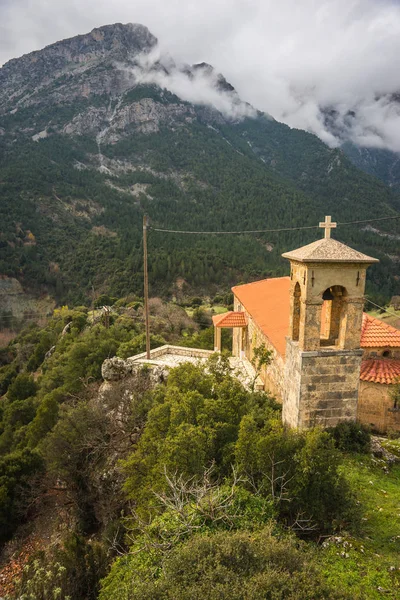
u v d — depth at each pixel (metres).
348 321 12.66
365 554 8.52
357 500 10.43
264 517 8.73
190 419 12.44
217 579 6.15
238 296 28.64
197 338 41.03
